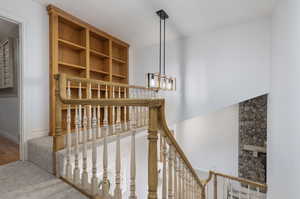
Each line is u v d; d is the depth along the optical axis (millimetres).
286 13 2027
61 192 1489
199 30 3633
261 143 4496
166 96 4211
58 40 2727
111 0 2545
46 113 2615
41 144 2115
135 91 4336
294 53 1726
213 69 3631
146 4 2672
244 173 4730
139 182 3676
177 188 1482
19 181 1675
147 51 4582
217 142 5141
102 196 1339
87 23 3252
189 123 5531
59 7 2676
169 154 1296
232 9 2836
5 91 3432
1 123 3574
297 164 1594
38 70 2504
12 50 3176
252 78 3209
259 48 3137
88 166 2230
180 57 4051
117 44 4262
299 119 1567
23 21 2314
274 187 2572
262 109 4480
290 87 1849
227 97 3471
